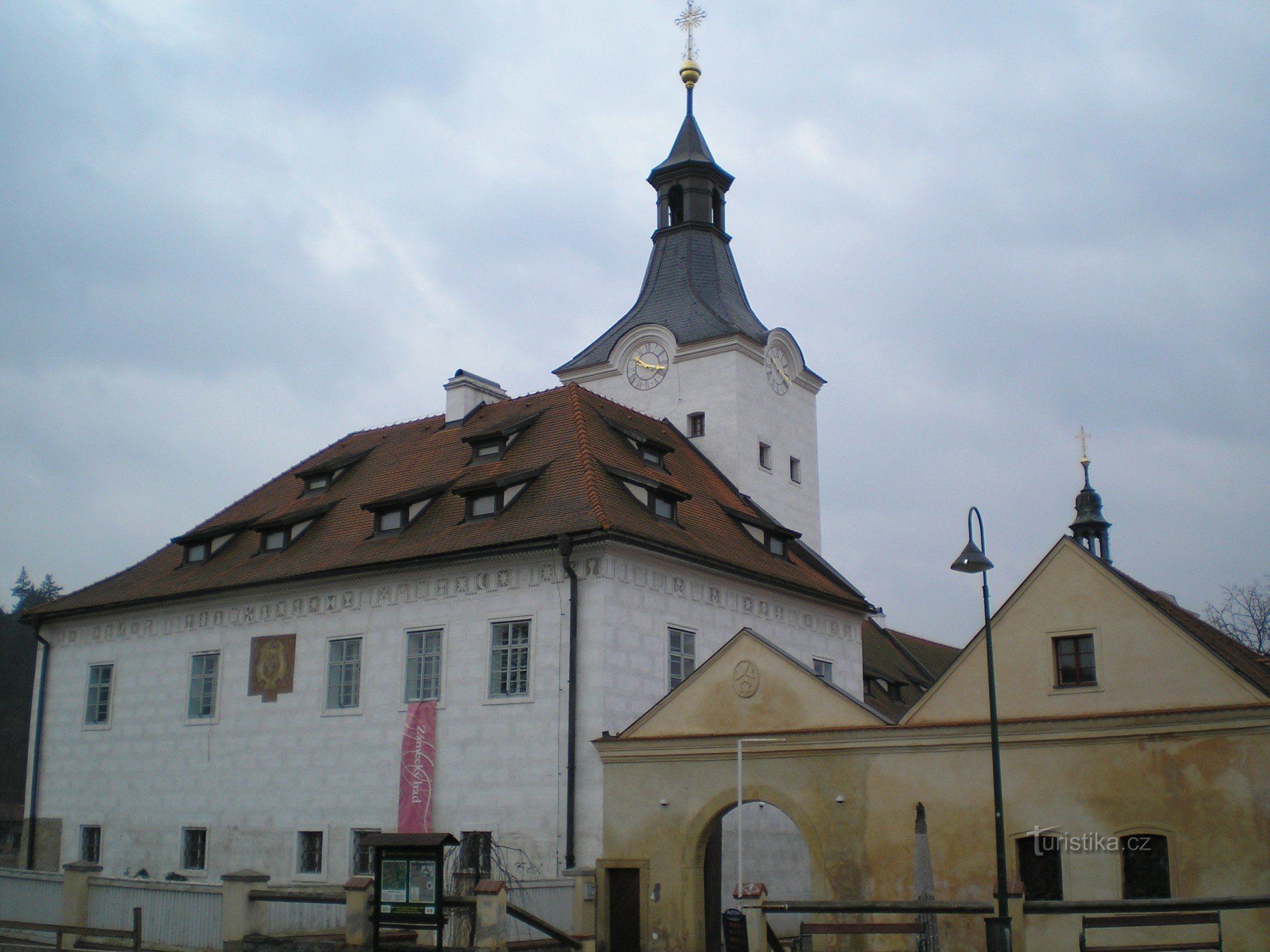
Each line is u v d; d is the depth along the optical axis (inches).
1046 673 1014.4
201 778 1589.6
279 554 1644.9
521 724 1331.2
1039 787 983.6
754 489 1879.9
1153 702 969.5
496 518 1445.6
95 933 1117.1
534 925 1058.1
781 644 1594.5
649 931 1132.5
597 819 1250.6
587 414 1614.2
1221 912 878.4
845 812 1058.7
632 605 1348.4
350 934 1006.4
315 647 1525.6
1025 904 876.6
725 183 2164.1
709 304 2000.5
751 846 1403.8
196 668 1646.2
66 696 1788.9
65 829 1727.4
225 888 1075.3
